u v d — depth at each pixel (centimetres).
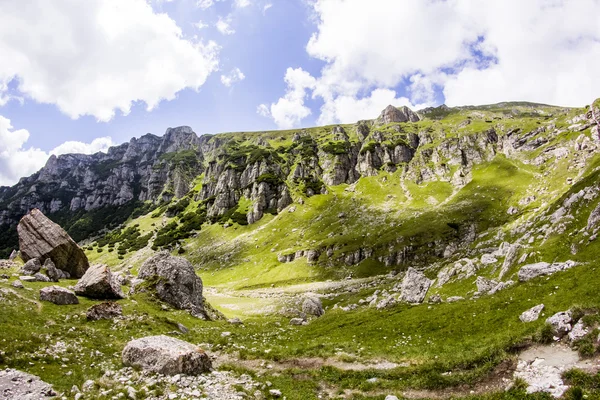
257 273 18700
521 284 4066
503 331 2902
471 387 2081
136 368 2444
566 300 2883
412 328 3844
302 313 7931
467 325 3403
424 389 2189
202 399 1984
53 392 1902
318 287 14638
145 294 5850
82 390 2023
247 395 2173
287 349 3456
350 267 17100
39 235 6450
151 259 6656
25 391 1864
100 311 4216
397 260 16738
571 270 3666
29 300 4112
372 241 18575
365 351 3170
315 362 2970
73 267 6519
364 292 11519
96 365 2552
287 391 2331
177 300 6075
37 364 2311
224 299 13300
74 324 3781
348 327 4638
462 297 5197
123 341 3434
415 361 2684
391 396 2023
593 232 4866
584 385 1670
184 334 4384
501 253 7356
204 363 2588
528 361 2108
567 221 6053
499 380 2048
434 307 4625
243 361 3166
